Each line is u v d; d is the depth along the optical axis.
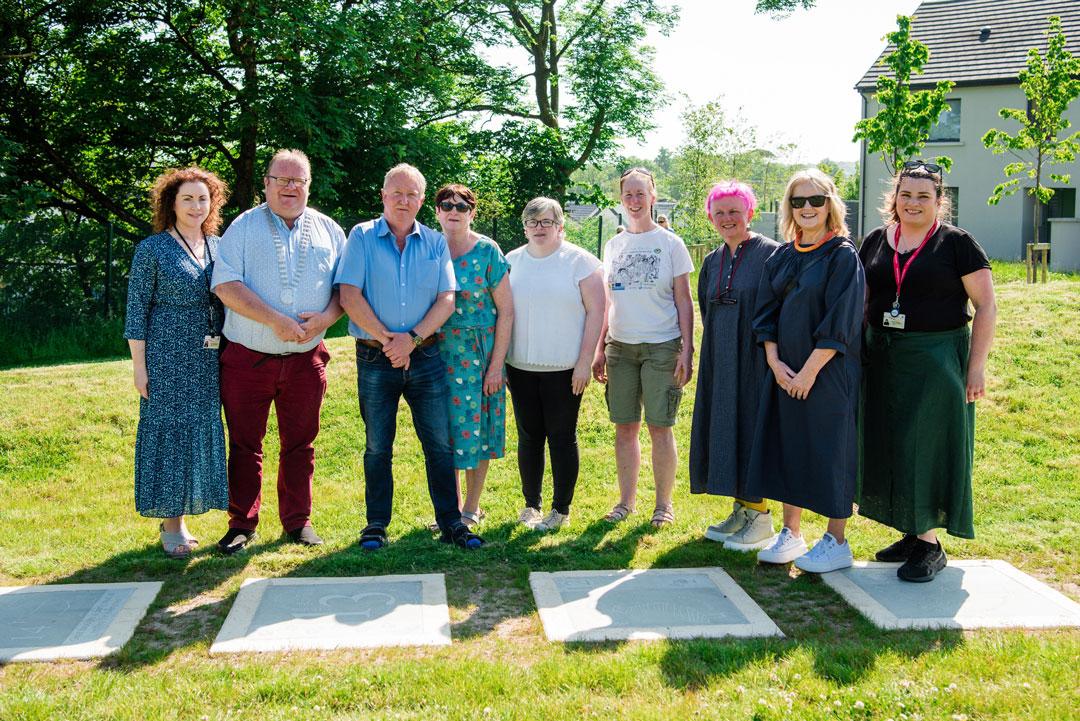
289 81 15.80
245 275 4.36
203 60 15.65
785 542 4.41
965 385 4.09
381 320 4.54
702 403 4.78
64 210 15.71
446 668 3.19
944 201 4.21
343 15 15.71
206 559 4.44
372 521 4.73
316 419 4.70
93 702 2.95
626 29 23.55
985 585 4.08
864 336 4.30
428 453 4.78
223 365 4.50
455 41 18.89
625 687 3.09
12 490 5.75
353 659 3.35
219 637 3.51
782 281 4.24
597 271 4.99
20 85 15.44
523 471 5.25
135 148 16.56
